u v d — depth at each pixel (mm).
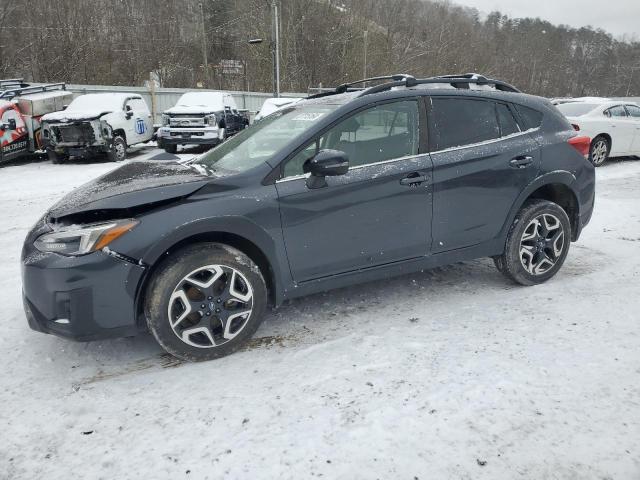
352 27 40875
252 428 2293
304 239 3080
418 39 49062
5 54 27500
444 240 3537
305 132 3143
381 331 3242
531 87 71688
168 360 2980
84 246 2643
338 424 2289
